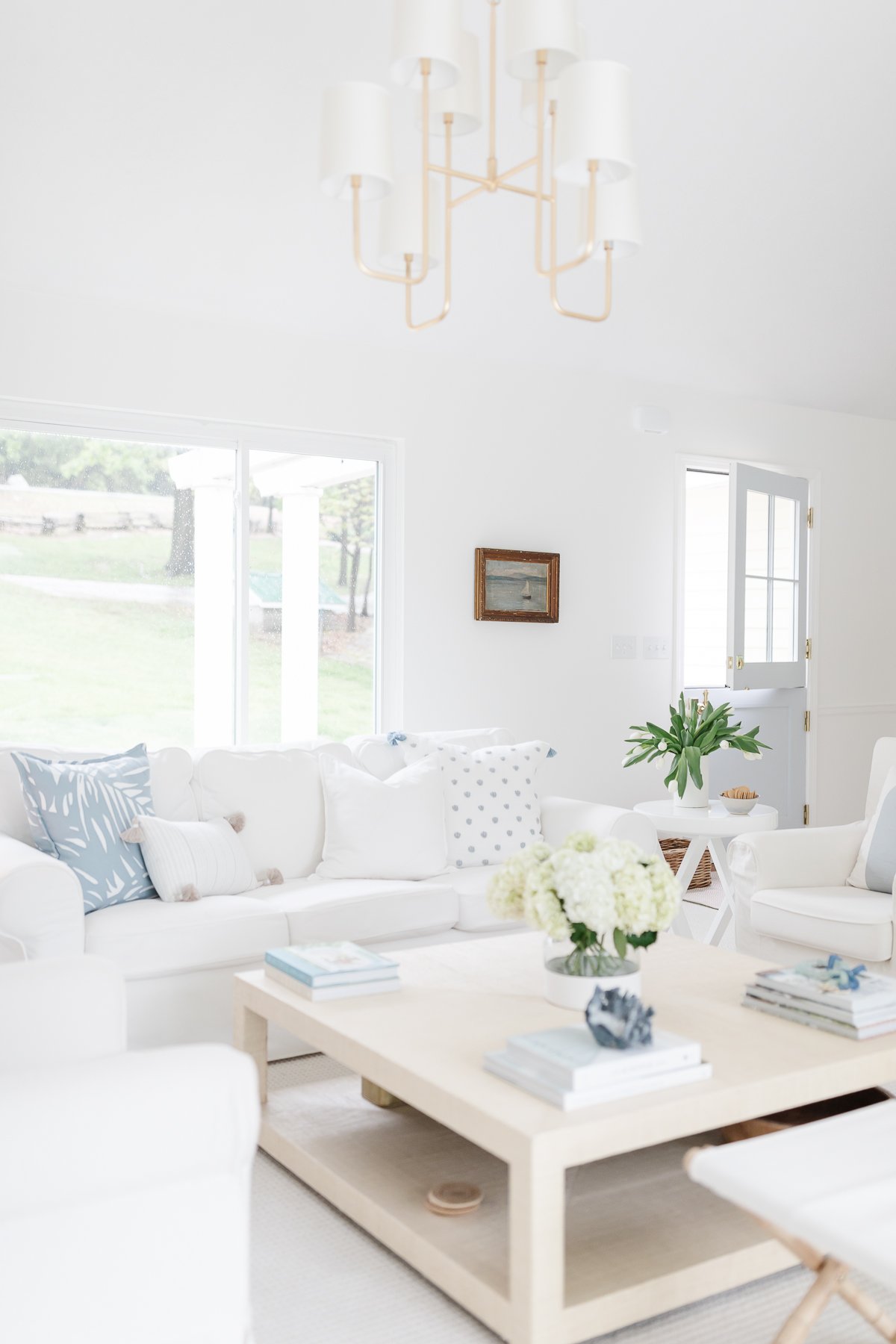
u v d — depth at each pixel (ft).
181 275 13.23
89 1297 4.26
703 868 18.33
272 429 14.76
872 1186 5.14
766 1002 7.72
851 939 10.46
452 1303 6.60
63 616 13.61
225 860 10.90
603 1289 6.07
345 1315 6.46
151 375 13.69
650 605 17.92
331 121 6.74
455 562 16.01
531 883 7.63
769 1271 6.59
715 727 13.94
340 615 15.47
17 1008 5.62
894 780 11.79
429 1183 7.41
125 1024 5.91
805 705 20.21
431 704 15.87
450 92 7.43
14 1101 4.25
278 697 15.01
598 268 14.62
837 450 20.33
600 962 7.78
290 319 14.37
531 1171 5.71
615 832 12.17
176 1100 4.47
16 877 8.95
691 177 13.19
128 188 11.91
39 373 13.03
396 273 8.73
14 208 11.87
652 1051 6.37
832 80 11.88
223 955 9.87
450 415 15.92
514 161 12.16
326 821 12.11
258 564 14.82
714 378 18.04
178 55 10.38
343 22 10.20
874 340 17.99
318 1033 7.57
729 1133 8.02
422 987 8.35
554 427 16.87
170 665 14.25
